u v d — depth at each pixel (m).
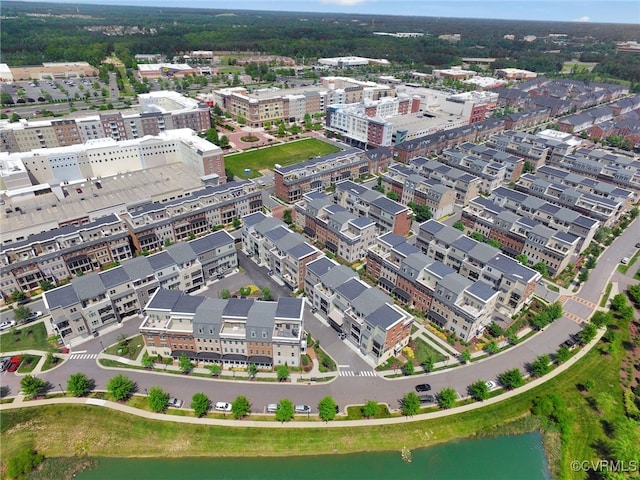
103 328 118.00
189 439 90.50
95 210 159.12
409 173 198.50
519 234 151.75
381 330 103.38
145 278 120.81
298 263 128.88
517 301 123.81
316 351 112.38
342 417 95.38
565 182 194.50
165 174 195.00
